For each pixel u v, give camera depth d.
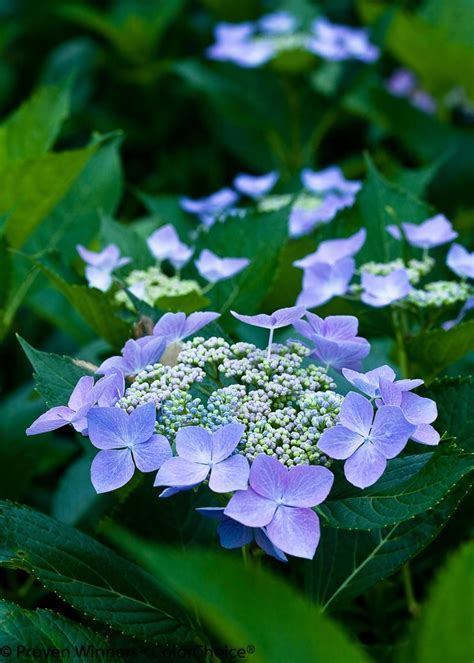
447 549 0.68
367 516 0.55
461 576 0.49
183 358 0.58
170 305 0.71
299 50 1.28
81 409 0.54
